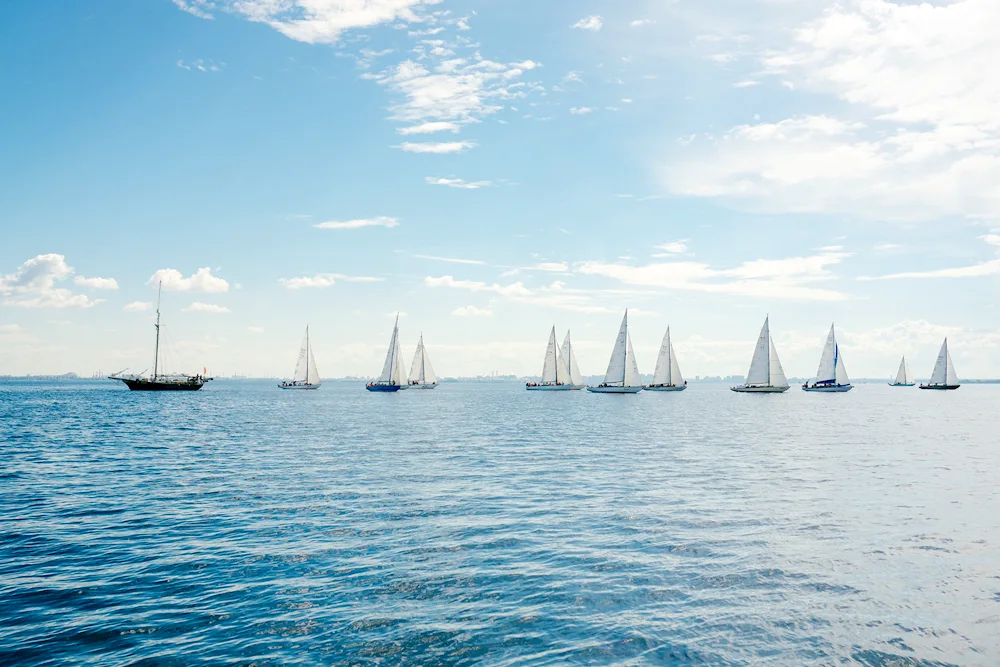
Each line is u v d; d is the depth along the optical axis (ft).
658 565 53.36
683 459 123.34
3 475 102.37
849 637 39.22
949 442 160.25
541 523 68.08
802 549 57.98
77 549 58.34
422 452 134.21
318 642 38.68
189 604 44.75
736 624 41.16
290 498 82.12
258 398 488.02
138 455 129.39
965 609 43.70
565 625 41.09
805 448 144.66
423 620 41.91
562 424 224.53
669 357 488.02
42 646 38.06
